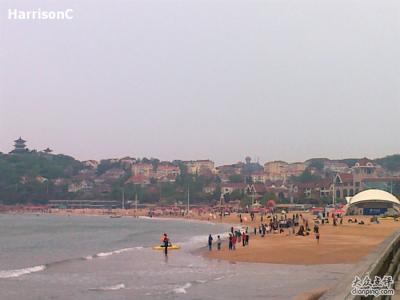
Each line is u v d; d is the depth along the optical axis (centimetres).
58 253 7400
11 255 7162
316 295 3259
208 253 6344
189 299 3316
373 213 13600
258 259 5462
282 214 16238
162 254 6550
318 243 6950
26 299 3406
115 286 3916
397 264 1238
